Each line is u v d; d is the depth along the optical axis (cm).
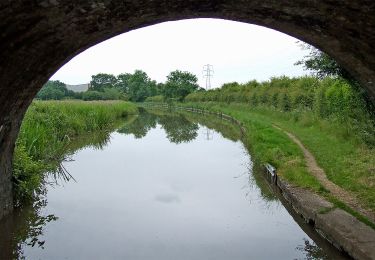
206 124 2975
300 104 2184
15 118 657
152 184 1056
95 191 984
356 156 1051
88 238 678
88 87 10244
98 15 474
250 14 530
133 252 620
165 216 795
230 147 1719
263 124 1956
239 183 1069
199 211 828
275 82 3180
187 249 632
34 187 870
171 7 506
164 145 1834
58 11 433
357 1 412
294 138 1528
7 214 723
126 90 9931
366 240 554
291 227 735
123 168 1269
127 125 3006
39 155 1119
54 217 786
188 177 1138
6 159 705
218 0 487
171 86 6412
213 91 5375
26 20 427
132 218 781
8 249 637
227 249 632
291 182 894
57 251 626
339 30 489
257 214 810
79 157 1482
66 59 595
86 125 2161
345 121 1321
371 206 694
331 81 1664
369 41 476
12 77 527
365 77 573
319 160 1090
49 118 1642
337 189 823
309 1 448
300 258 601
